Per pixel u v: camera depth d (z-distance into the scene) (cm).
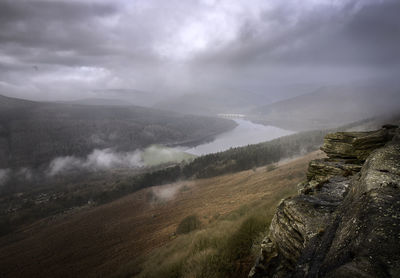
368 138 620
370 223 174
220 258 554
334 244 195
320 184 456
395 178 249
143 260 1423
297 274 194
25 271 4009
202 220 2488
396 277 113
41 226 7175
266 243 382
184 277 554
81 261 3609
